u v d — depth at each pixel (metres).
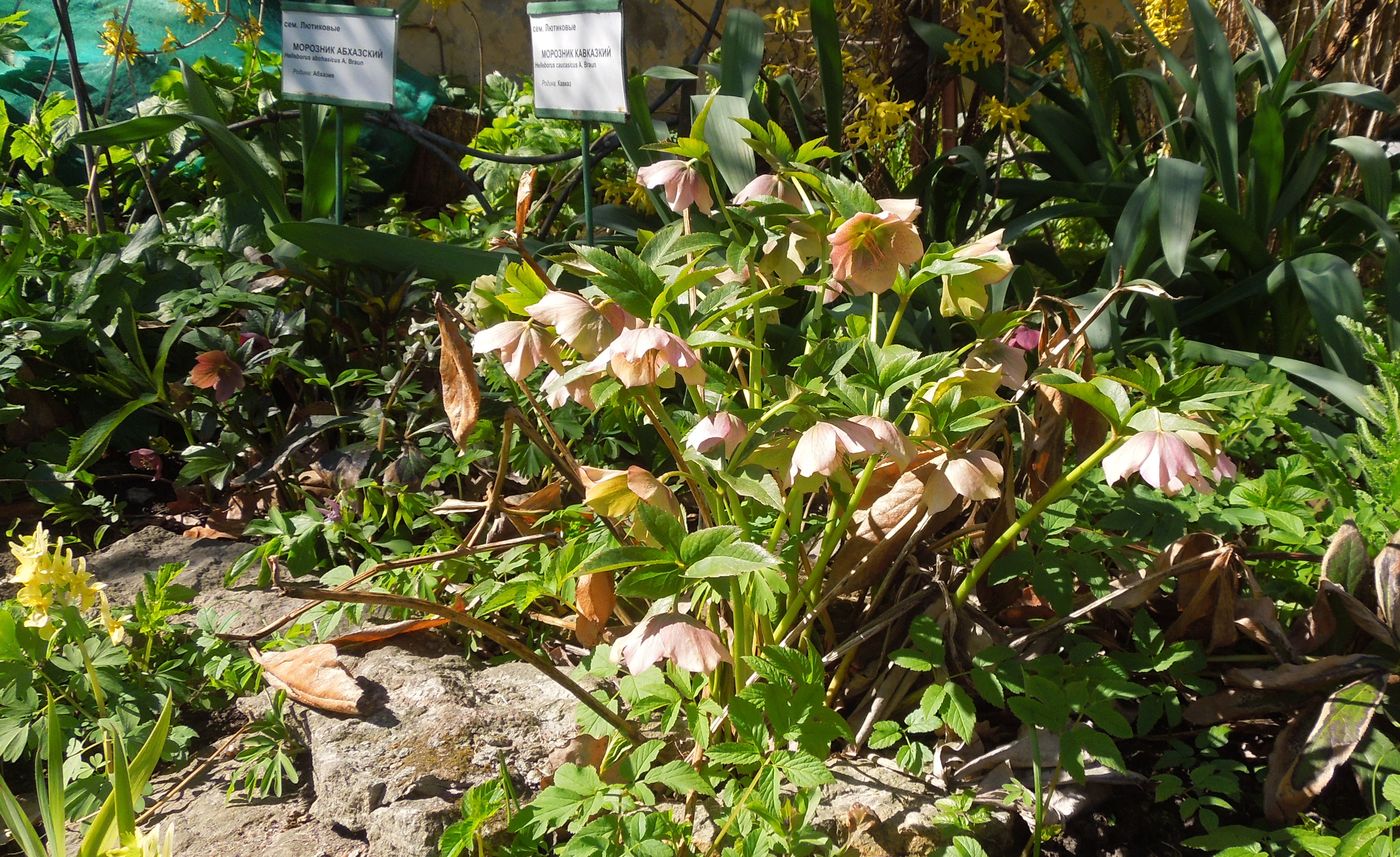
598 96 1.22
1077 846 0.70
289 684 0.80
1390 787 0.59
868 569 0.75
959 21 1.64
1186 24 2.23
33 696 0.79
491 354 1.05
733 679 0.75
